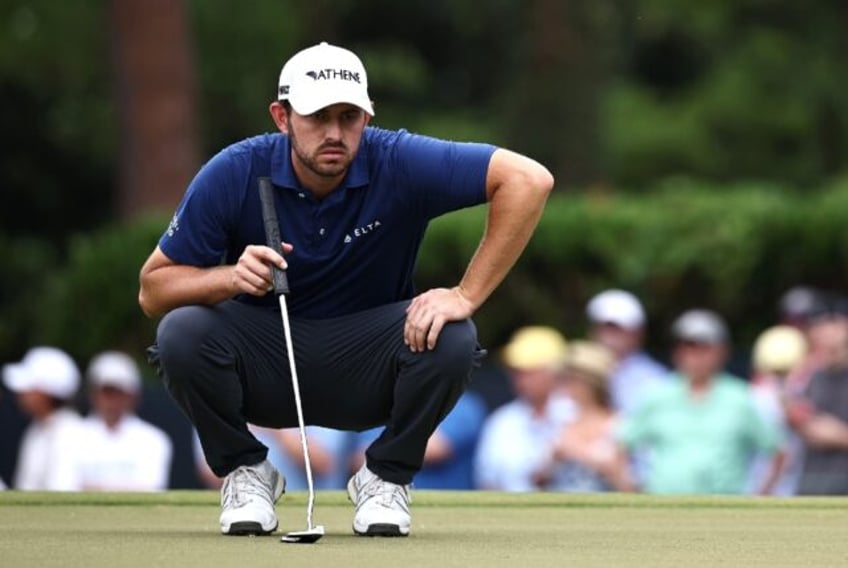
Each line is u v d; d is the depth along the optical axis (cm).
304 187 1864
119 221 6594
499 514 2264
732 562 1656
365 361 1906
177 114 6431
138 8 6406
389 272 1916
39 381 3644
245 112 8075
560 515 2250
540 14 7131
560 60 7081
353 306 1920
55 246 8512
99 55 7919
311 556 1655
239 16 7969
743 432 3444
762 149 8488
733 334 4494
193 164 6488
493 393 3922
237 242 1903
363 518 1892
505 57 8869
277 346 1900
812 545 1830
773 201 4531
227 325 1880
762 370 3734
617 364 3794
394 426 1898
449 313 1861
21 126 8325
